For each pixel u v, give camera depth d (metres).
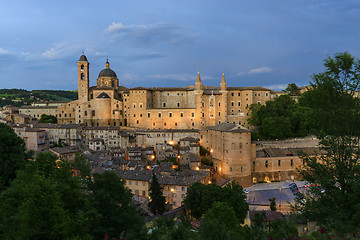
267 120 145.62
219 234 39.31
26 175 42.53
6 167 58.44
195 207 77.31
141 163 118.81
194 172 107.44
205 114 172.00
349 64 36.66
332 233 33.53
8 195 37.28
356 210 34.81
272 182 123.19
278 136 143.75
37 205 33.34
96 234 40.88
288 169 126.56
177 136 151.50
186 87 194.75
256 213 69.50
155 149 147.00
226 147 119.31
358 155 38.75
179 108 168.38
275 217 69.31
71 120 188.88
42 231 32.41
